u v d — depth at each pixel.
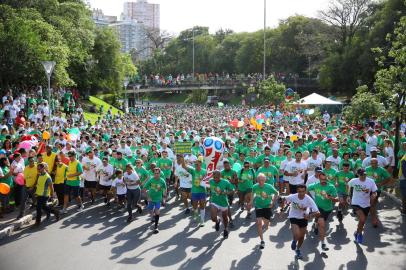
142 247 10.51
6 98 25.78
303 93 75.81
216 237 11.30
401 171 13.13
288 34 82.00
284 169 14.10
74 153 14.07
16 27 29.14
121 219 13.20
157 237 11.33
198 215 13.34
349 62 58.78
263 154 15.62
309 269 8.99
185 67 107.25
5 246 10.73
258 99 55.09
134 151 18.55
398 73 17.61
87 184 15.23
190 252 10.11
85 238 11.28
